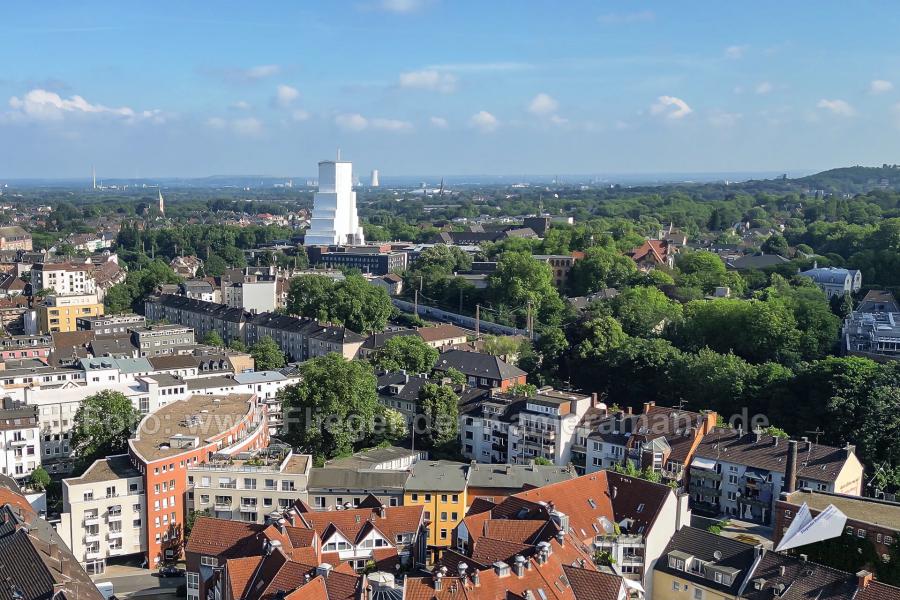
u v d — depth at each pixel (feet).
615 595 380.17
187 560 425.28
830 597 384.27
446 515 521.65
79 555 514.27
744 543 435.12
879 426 637.30
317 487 531.91
